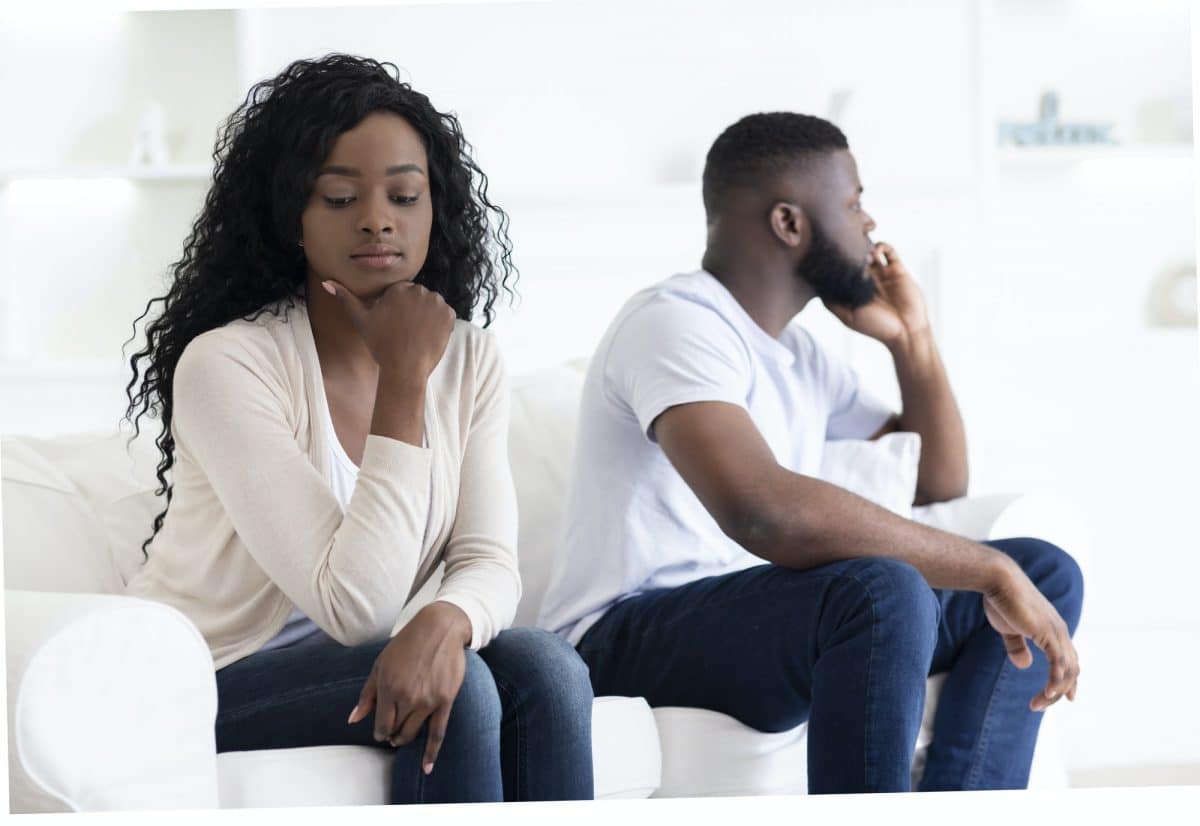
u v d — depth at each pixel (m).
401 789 1.77
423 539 2.03
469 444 2.14
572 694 1.85
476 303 2.37
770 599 2.20
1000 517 2.79
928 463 3.07
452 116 2.29
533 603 2.73
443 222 2.26
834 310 3.09
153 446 2.52
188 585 2.00
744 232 2.69
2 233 4.60
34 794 1.62
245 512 1.89
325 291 2.09
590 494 2.49
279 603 1.97
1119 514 4.75
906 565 2.11
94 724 1.64
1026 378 4.74
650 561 2.45
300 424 2.00
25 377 4.50
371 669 1.80
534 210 4.65
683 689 2.32
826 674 2.08
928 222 4.72
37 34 4.69
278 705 1.84
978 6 4.73
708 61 4.73
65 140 4.70
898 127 4.75
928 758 2.44
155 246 4.66
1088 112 4.88
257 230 2.12
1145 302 4.87
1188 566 4.73
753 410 2.56
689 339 2.40
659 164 4.73
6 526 2.29
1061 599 2.54
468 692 1.76
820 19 4.76
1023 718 2.43
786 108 4.73
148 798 1.68
